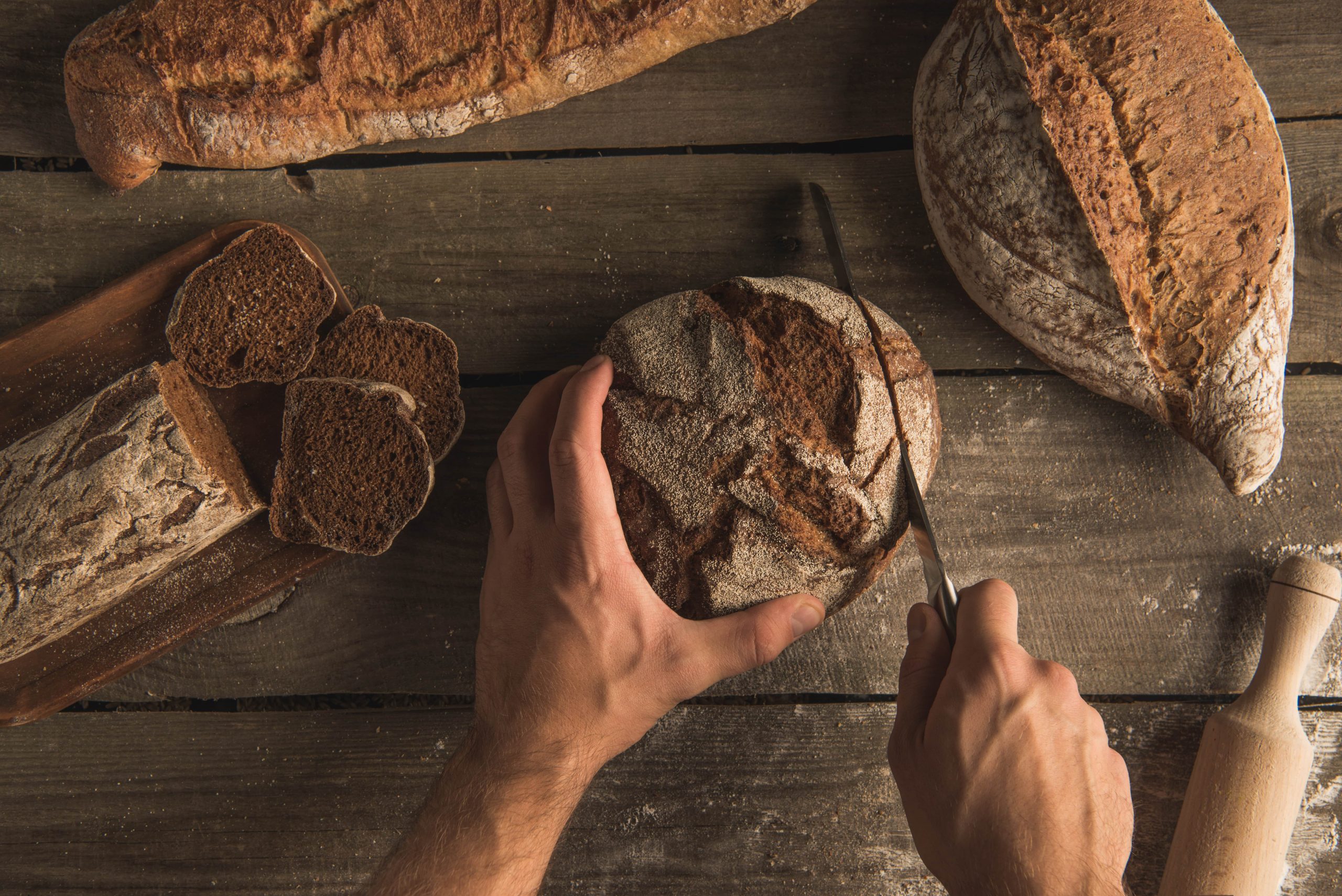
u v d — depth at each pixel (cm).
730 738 73
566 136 73
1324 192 72
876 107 72
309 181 73
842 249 70
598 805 73
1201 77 65
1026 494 73
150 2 68
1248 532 72
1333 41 72
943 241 70
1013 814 58
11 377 71
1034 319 68
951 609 63
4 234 72
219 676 73
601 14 69
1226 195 65
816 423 64
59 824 73
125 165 70
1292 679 69
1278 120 72
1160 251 65
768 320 66
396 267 73
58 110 72
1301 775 68
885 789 73
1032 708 59
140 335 71
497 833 64
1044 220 65
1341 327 72
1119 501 73
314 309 69
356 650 73
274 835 73
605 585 64
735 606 65
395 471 68
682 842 73
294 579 71
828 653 73
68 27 72
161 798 73
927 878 73
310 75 69
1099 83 65
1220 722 69
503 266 73
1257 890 67
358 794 73
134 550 66
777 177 73
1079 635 73
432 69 69
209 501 66
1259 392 66
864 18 72
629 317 68
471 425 73
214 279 69
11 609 66
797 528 64
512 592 66
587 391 65
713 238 73
